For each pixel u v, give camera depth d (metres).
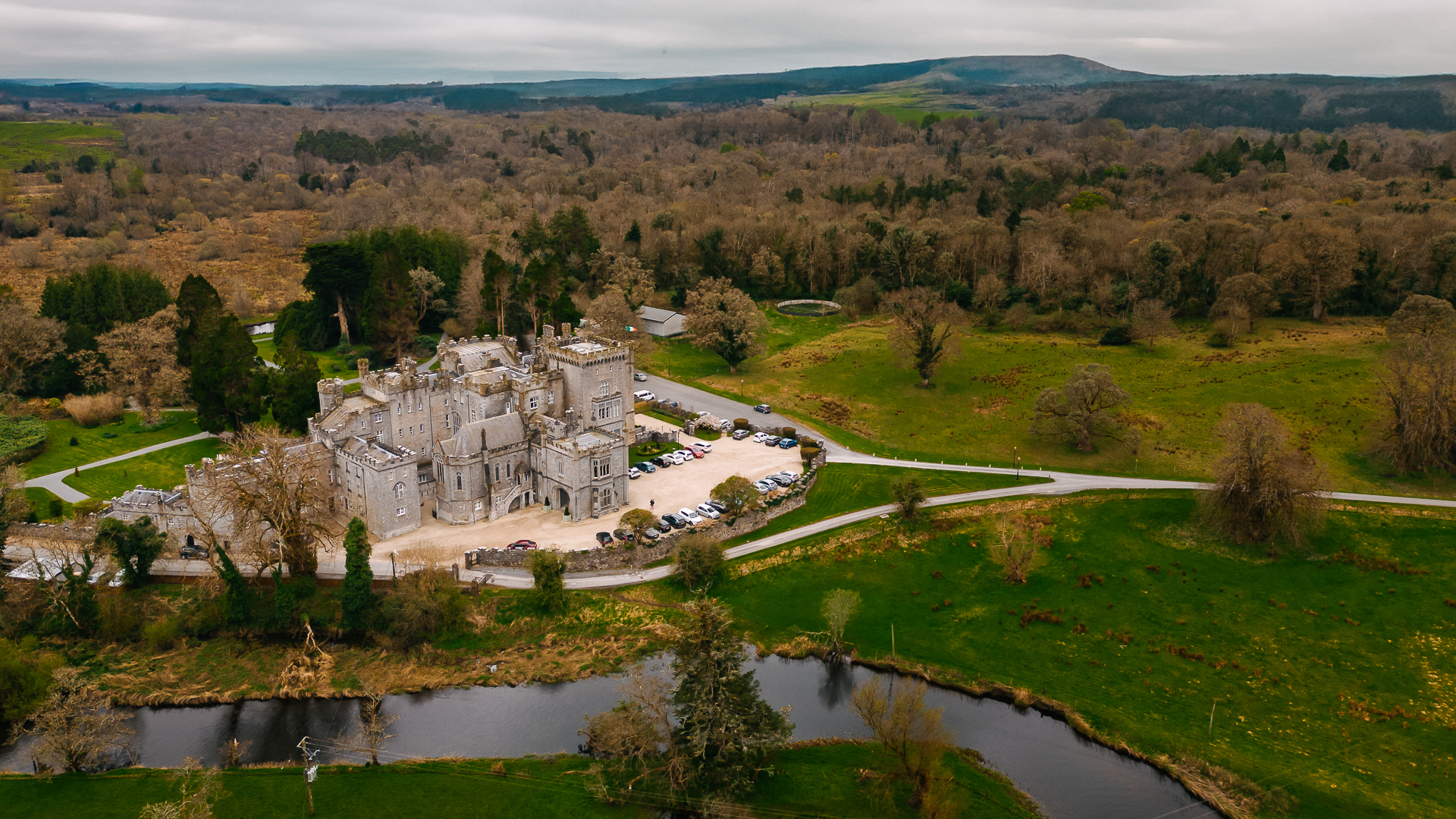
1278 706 109.00
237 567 132.50
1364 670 114.56
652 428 186.25
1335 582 132.62
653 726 100.69
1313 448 170.75
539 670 116.81
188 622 121.81
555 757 102.38
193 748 103.69
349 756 102.44
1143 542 144.38
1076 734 106.56
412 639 120.12
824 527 147.75
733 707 96.81
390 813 93.81
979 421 191.00
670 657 118.19
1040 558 140.50
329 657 117.88
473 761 101.69
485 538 140.50
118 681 113.25
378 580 128.00
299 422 168.75
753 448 177.00
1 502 128.88
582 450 142.88
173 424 182.50
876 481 163.38
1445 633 120.62
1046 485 162.00
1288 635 121.75
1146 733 104.94
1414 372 163.25
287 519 123.56
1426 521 145.75
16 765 101.12
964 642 122.06
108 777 98.25
